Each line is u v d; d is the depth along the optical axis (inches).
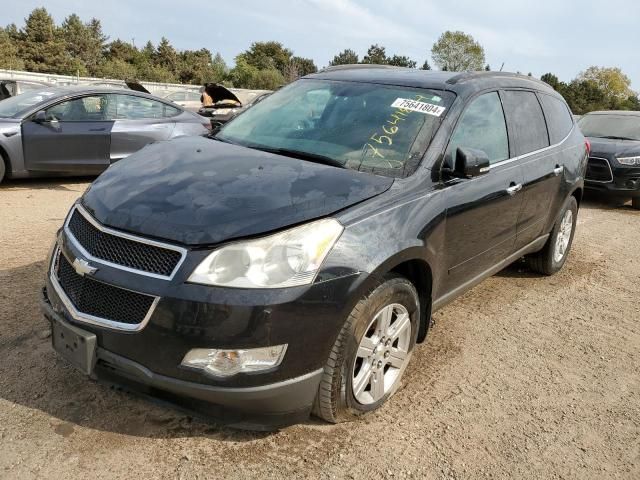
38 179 354.0
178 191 112.2
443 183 136.2
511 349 163.8
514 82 187.0
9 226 242.7
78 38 3063.5
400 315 126.4
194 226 101.3
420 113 145.9
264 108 168.4
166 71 2755.9
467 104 152.7
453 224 138.0
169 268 98.8
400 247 117.1
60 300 109.3
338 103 155.9
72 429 112.0
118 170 127.8
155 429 114.1
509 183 163.9
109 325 101.5
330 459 109.8
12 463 101.5
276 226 102.5
